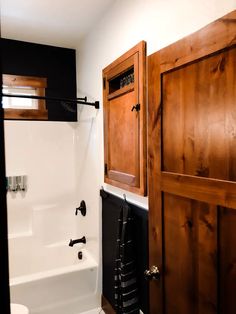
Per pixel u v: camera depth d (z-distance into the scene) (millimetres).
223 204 887
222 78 883
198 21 1150
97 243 2402
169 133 1166
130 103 1707
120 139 1859
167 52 1151
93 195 2504
